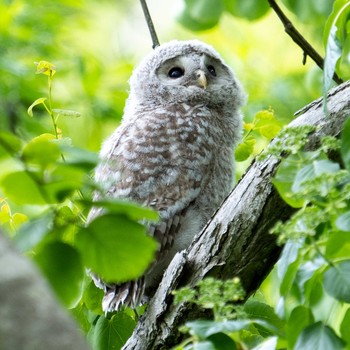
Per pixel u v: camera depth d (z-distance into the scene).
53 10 18.38
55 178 5.25
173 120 11.21
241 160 11.21
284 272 6.43
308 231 6.33
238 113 12.35
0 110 17.03
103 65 18.70
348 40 8.47
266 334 8.45
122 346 9.62
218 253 8.55
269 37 19.06
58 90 17.69
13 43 17.70
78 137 17.55
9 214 9.37
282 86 17.62
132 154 10.67
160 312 8.74
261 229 8.39
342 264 6.26
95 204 5.30
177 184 10.53
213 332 6.16
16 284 4.17
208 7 13.27
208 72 12.30
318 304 6.43
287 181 6.80
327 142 6.89
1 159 5.26
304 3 13.23
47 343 4.05
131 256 5.43
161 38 20.38
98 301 9.80
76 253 5.40
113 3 20.56
